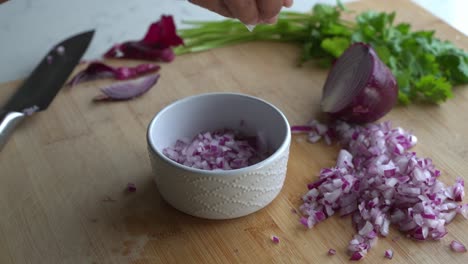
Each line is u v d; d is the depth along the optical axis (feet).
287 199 1.78
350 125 2.03
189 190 1.65
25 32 2.53
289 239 1.67
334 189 1.76
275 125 1.82
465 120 2.03
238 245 1.66
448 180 1.83
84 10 2.69
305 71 2.26
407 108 2.08
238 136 1.90
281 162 1.69
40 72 2.18
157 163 1.67
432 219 1.67
